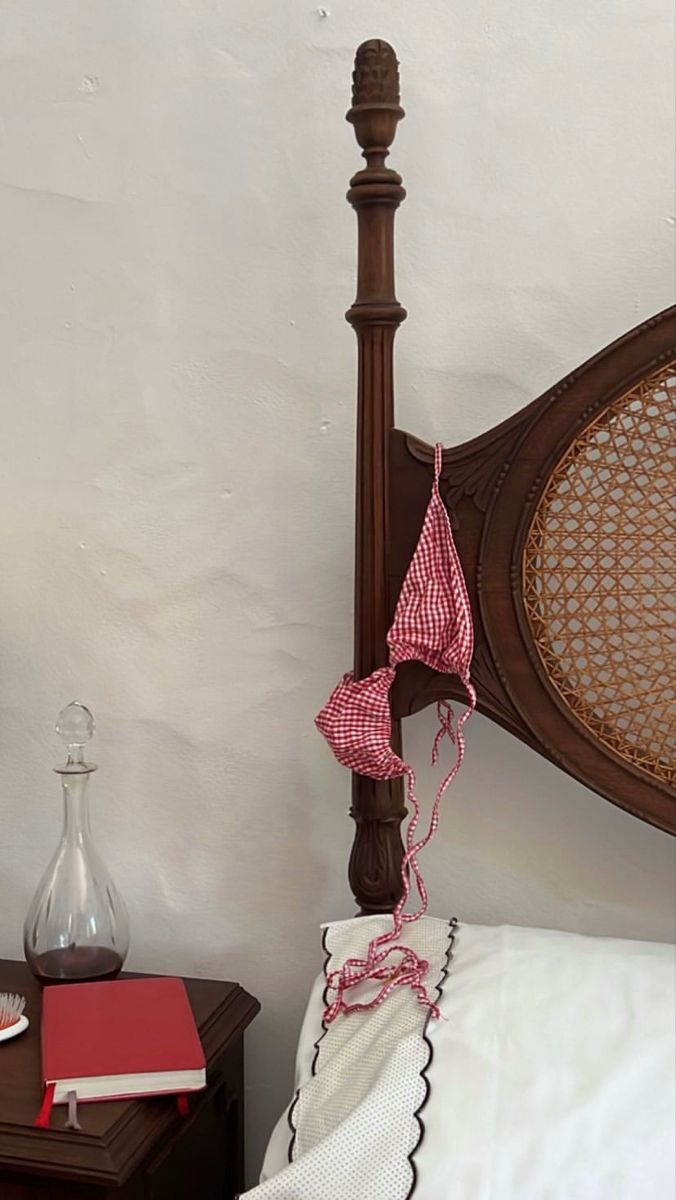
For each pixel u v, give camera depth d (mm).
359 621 1085
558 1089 856
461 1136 835
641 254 1106
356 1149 840
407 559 1070
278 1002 1251
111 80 1226
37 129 1248
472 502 1053
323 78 1172
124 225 1233
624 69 1100
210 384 1223
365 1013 982
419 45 1146
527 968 971
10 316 1271
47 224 1254
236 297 1209
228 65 1194
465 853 1184
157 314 1231
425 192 1151
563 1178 807
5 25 1248
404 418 1171
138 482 1248
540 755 1146
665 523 1041
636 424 1034
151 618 1255
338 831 1221
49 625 1286
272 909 1247
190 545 1239
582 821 1156
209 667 1244
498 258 1139
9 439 1282
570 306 1125
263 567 1221
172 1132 989
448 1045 898
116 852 1284
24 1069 1009
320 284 1187
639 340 1009
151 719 1263
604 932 1159
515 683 1057
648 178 1101
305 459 1202
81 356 1256
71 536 1271
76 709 1175
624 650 1059
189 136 1210
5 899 1323
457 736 1060
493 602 1055
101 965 1168
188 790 1260
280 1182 835
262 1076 1258
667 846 1140
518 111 1126
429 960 1017
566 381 1025
